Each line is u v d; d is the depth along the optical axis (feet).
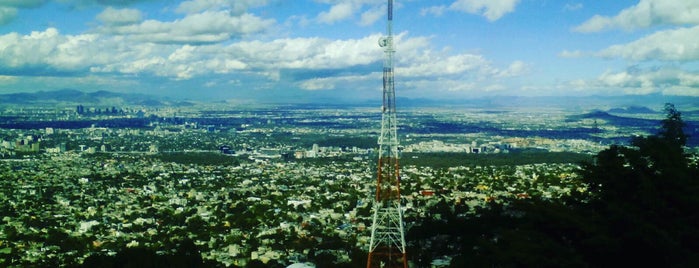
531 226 206.90
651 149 229.25
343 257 362.94
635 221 192.44
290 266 333.21
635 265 195.31
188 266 307.99
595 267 195.93
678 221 199.00
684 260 185.78
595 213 207.41
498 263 209.97
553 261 182.29
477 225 375.45
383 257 302.25
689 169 223.51
